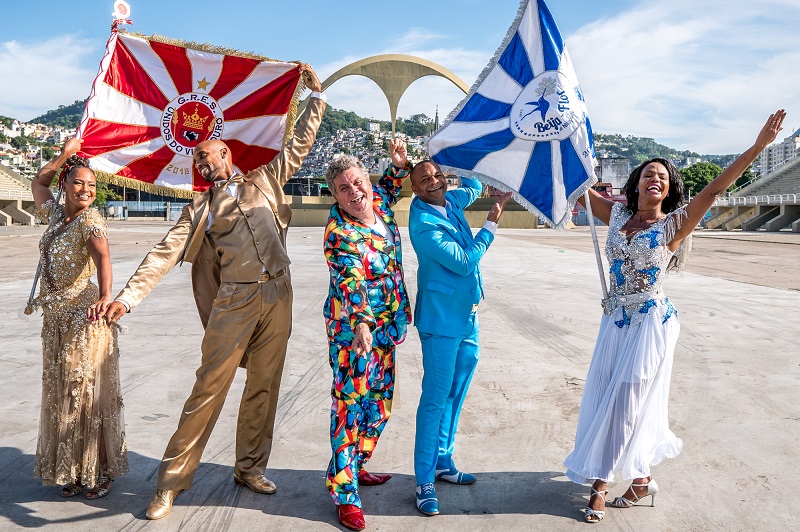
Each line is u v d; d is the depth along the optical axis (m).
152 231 35.72
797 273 13.91
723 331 7.34
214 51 3.73
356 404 3.05
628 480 3.48
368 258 3.05
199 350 6.31
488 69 3.66
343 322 3.05
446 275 3.19
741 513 3.04
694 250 21.62
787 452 3.78
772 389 5.04
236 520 3.00
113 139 3.62
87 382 3.10
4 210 46.56
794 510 3.06
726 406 4.62
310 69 3.73
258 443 3.34
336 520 3.01
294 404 4.70
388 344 3.14
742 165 2.80
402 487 3.38
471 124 3.65
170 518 3.01
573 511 3.10
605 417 3.02
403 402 4.79
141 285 2.91
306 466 3.63
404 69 53.16
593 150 3.49
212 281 3.27
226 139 3.76
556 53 3.57
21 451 3.76
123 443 3.28
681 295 10.27
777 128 2.72
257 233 3.14
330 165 3.06
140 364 5.76
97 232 3.06
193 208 3.14
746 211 44.44
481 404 4.69
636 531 2.89
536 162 3.54
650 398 3.02
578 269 14.52
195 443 3.11
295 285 11.18
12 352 6.12
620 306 3.12
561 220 3.48
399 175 3.44
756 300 9.74
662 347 3.01
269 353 3.25
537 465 3.65
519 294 10.33
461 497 3.25
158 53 3.69
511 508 3.13
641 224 3.14
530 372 5.57
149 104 3.70
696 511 3.07
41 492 3.26
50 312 3.09
